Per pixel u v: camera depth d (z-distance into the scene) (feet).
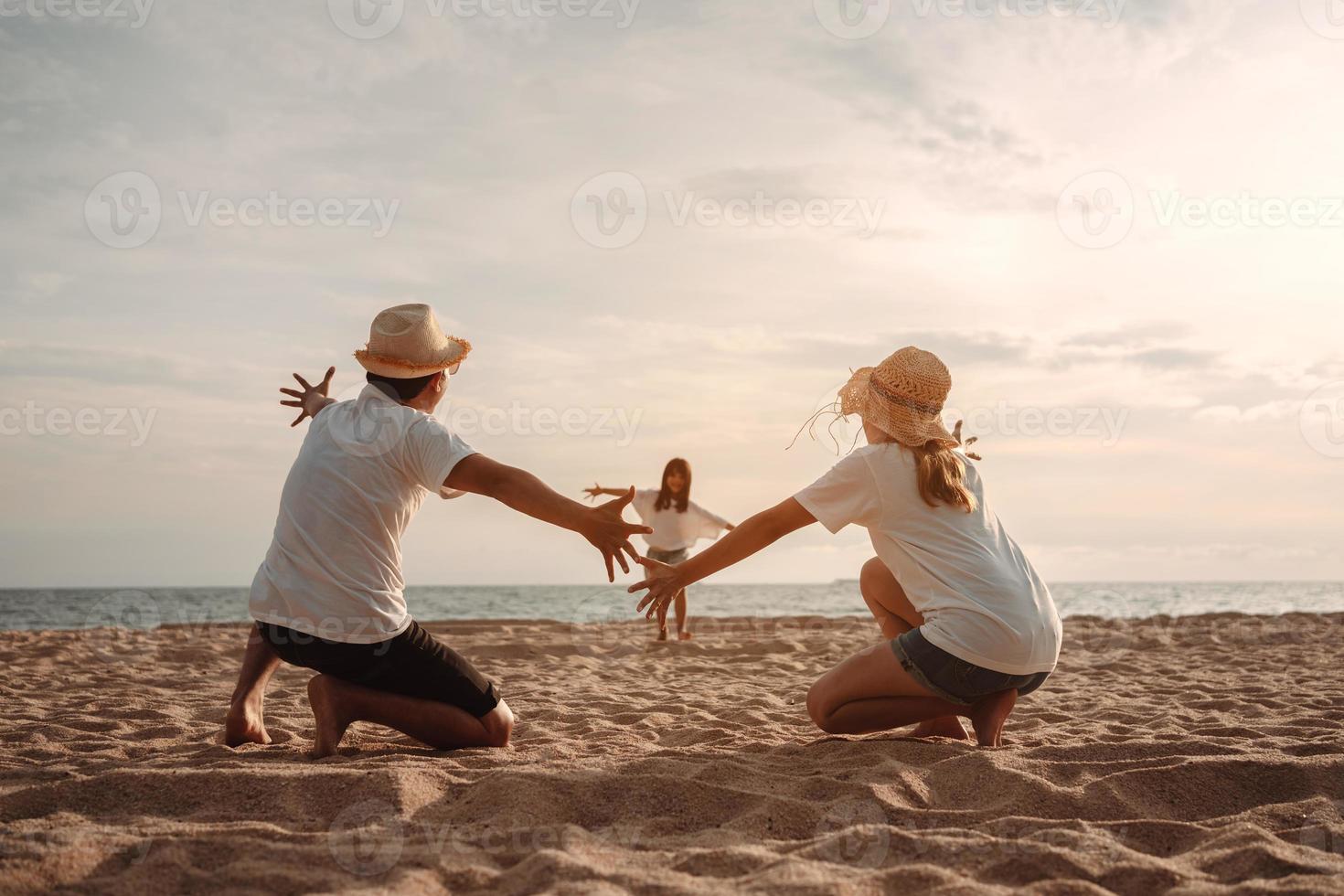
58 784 6.97
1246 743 9.32
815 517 8.79
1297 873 5.55
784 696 14.74
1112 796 7.27
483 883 5.42
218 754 8.82
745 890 5.16
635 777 7.25
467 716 9.19
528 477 8.24
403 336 8.84
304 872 5.41
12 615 70.28
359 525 8.41
